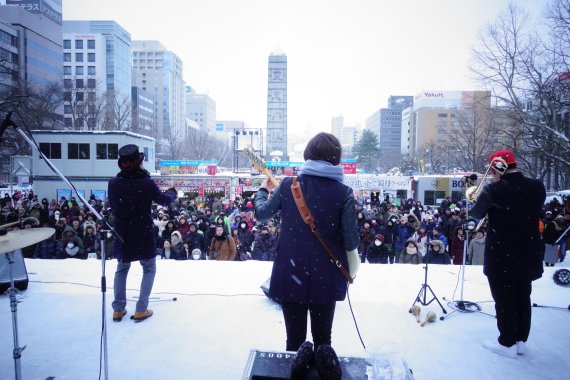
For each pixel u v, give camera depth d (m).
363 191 28.62
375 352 2.23
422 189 27.84
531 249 3.31
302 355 2.02
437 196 27.73
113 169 29.73
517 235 3.31
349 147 141.88
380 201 28.16
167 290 5.02
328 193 2.30
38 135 29.42
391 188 28.52
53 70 92.19
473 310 4.39
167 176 28.31
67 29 115.62
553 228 10.95
